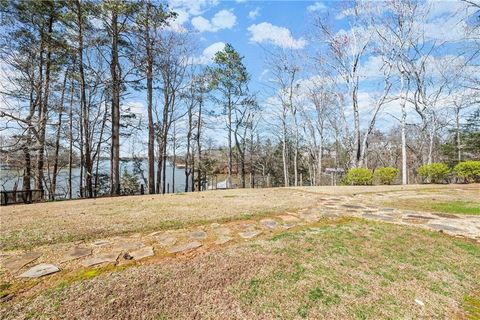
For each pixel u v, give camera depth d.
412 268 2.86
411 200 6.99
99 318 1.88
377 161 30.33
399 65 14.80
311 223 4.52
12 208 5.98
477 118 22.22
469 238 3.82
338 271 2.70
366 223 4.48
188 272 2.57
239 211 5.33
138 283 2.34
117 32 12.38
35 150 11.83
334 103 21.39
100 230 3.92
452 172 12.89
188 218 4.70
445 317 2.10
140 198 7.74
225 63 19.59
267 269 2.67
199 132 21.38
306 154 29.28
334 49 15.71
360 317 2.02
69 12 11.55
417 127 19.31
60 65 13.12
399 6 14.27
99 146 16.78
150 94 14.05
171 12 13.46
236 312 2.01
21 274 2.55
